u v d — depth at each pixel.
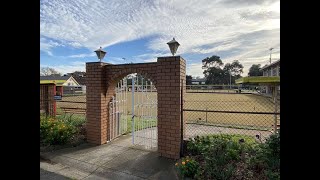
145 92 5.50
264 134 6.15
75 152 4.71
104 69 5.32
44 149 4.84
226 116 10.09
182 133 4.32
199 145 4.13
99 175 3.66
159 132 4.47
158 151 4.47
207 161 3.48
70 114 7.71
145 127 6.29
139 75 5.36
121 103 6.15
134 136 5.48
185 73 4.80
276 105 4.34
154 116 5.41
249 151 3.76
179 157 4.25
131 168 3.92
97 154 4.60
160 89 4.42
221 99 17.62
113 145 5.21
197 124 7.83
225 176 3.12
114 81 5.42
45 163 4.16
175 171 3.74
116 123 5.86
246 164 3.40
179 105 4.25
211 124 7.84
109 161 4.23
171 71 4.30
